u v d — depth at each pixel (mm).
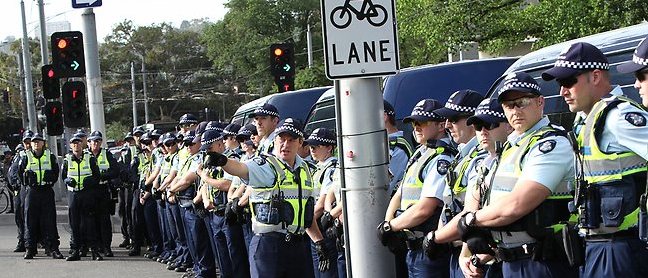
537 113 6113
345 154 8180
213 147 12391
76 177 18484
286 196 9352
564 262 6094
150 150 18391
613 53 8180
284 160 9469
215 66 97250
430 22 28328
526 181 5918
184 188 13852
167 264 17109
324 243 9703
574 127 6047
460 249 7383
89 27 24016
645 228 5465
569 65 5988
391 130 9391
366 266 8180
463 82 13078
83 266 17672
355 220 8195
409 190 7766
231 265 12648
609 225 5715
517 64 9773
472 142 7480
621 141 5648
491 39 28453
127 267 17297
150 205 18266
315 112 15258
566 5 24047
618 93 6062
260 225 9398
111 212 19062
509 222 6020
